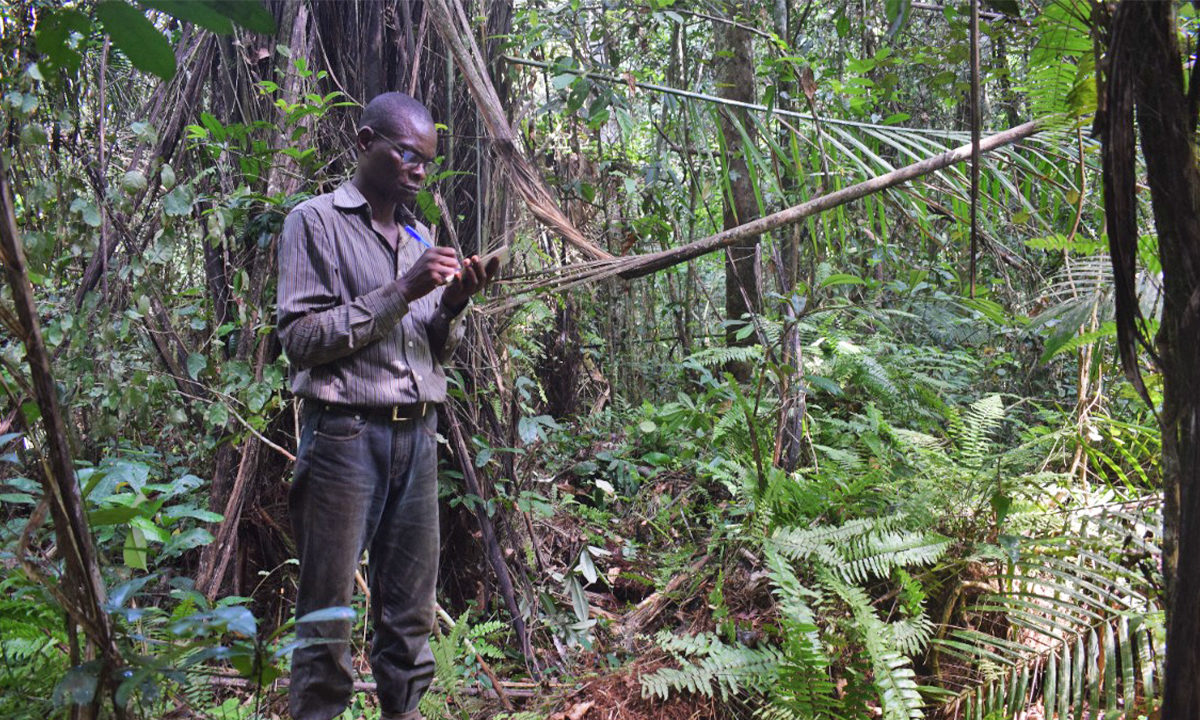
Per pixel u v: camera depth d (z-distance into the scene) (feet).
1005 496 8.32
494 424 10.12
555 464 13.11
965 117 17.15
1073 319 6.56
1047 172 8.72
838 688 8.05
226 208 8.73
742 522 9.92
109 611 3.24
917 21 14.69
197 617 3.31
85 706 3.19
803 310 10.06
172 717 7.04
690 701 8.22
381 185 7.16
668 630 9.34
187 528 9.32
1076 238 7.40
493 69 10.62
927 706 8.05
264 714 7.80
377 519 7.13
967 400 14.20
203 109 10.40
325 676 6.82
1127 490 9.34
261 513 9.50
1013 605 8.03
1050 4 4.92
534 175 7.93
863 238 17.11
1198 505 3.15
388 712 7.40
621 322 19.61
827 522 9.64
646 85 10.12
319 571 6.82
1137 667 7.50
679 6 14.78
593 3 14.25
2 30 6.50
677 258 7.25
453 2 8.30
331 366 6.77
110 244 9.41
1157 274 6.02
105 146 9.73
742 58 14.47
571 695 8.56
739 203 14.34
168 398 9.07
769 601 9.06
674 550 11.07
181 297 9.82
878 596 8.84
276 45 9.68
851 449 11.18
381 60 10.02
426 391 7.20
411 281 6.61
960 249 15.85
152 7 2.40
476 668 8.91
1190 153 3.16
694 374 16.69
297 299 6.69
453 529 10.24
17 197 8.70
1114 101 3.28
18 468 8.30
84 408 9.18
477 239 10.21
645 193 15.38
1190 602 3.19
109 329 8.16
